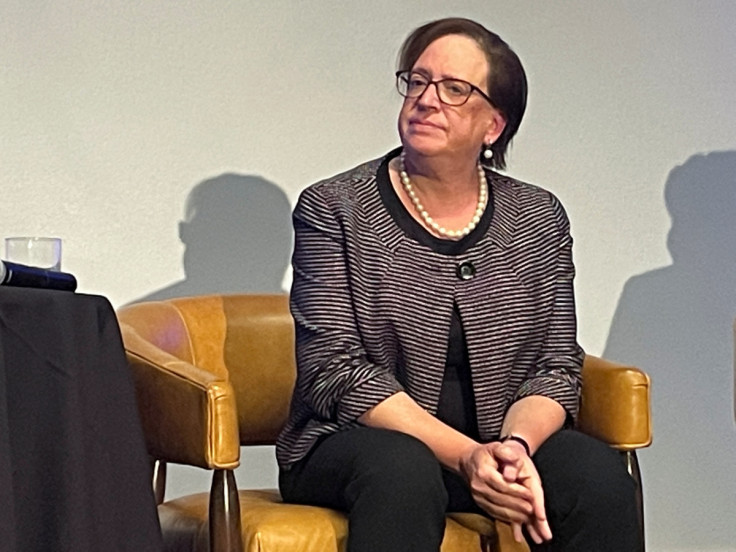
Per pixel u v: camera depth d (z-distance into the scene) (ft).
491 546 5.92
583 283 9.30
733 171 9.53
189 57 8.61
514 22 9.20
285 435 6.42
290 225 8.84
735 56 9.55
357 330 6.23
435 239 6.38
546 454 6.04
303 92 8.82
